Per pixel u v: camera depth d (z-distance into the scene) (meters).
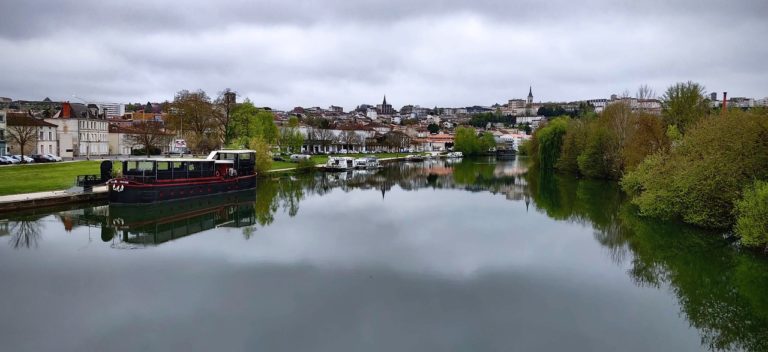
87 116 119.88
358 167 130.75
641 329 23.16
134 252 35.62
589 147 89.69
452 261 33.69
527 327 23.28
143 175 56.28
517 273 31.16
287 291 27.61
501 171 128.00
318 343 21.55
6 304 25.53
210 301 26.08
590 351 21.00
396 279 29.81
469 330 22.89
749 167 37.41
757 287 28.53
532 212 55.12
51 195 51.00
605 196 68.25
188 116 107.19
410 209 57.53
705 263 33.16
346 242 39.06
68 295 26.83
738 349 21.16
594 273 31.28
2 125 93.06
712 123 43.22
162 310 24.84
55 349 20.89
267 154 94.56
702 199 40.69
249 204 60.94
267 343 21.52
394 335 22.33
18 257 34.03
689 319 24.25
